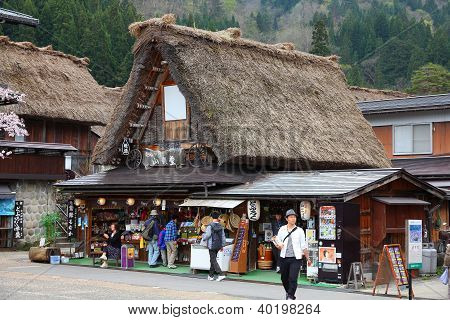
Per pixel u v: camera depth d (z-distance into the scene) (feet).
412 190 54.80
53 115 96.63
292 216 35.04
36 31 148.46
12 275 51.08
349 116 75.72
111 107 110.32
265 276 50.98
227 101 60.54
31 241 85.40
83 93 106.52
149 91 67.05
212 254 49.57
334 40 233.35
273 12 281.13
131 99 65.87
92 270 56.75
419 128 85.61
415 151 85.66
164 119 66.33
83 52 153.89
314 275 48.06
